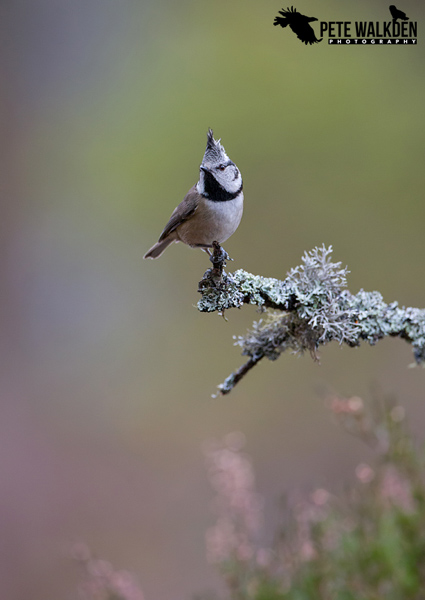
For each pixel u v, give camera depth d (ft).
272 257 48.19
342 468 38.19
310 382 44.34
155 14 51.96
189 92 50.52
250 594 15.11
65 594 32.55
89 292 50.37
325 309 15.01
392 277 47.78
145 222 50.44
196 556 33.63
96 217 50.88
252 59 49.90
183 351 48.39
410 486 14.88
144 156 50.16
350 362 44.62
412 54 48.83
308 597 14.56
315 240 48.34
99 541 35.27
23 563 34.76
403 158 48.62
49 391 46.78
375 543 14.23
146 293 50.47
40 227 50.88
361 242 48.26
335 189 48.80
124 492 38.96
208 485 39.19
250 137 49.14
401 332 15.16
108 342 49.11
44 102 52.11
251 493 16.72
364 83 49.21
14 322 48.91
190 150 49.75
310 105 49.14
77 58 52.54
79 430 43.86
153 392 46.21
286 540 15.35
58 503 38.11
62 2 52.06
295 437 41.32
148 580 32.50
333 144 48.85
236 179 21.84
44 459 41.16
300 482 37.42
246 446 41.39
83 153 51.47
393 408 15.67
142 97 51.57
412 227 48.06
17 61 51.67
